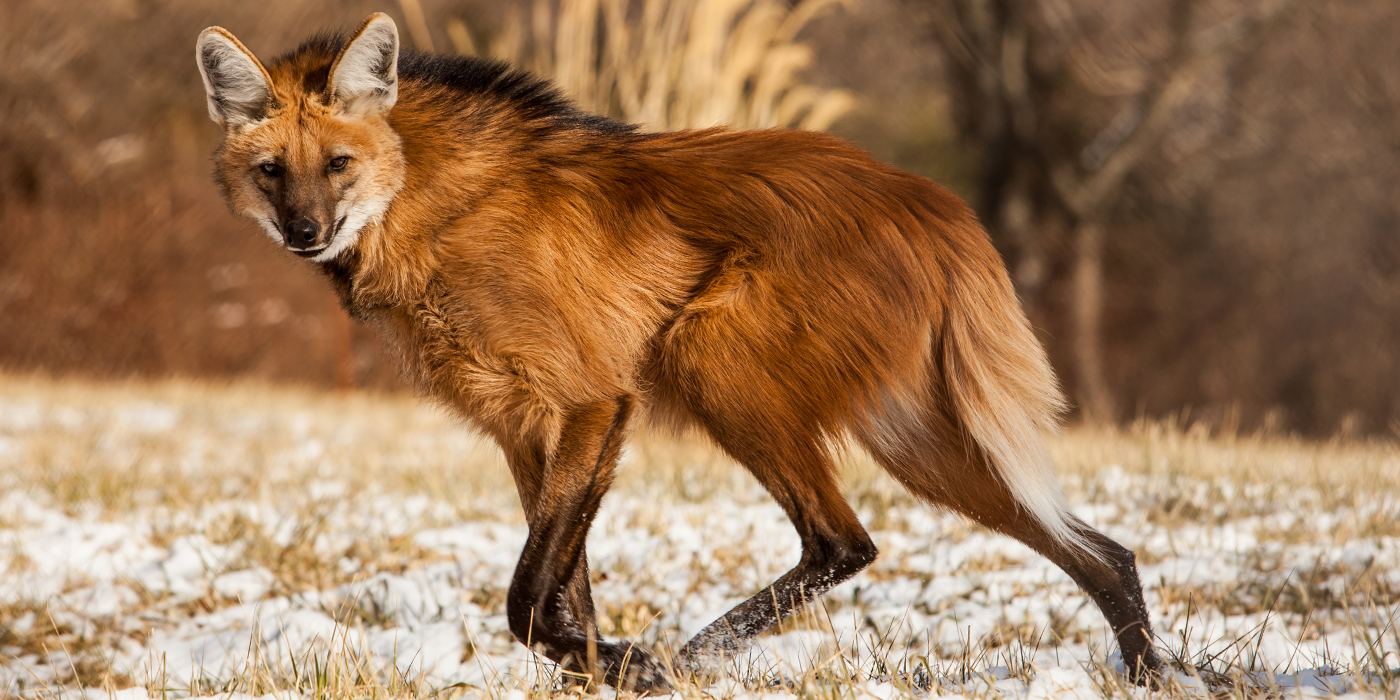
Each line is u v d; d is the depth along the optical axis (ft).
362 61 26.50
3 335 123.95
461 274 26.55
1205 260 164.45
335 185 26.27
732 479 50.88
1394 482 47.16
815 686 23.40
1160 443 59.11
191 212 133.49
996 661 27.20
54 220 128.67
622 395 26.58
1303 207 156.15
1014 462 26.17
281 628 31.22
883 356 26.35
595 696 24.22
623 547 39.70
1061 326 165.27
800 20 78.18
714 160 27.78
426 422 84.17
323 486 52.54
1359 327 152.25
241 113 27.14
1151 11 152.25
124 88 140.56
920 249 26.68
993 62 153.17
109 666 29.43
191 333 130.62
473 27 125.70
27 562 39.63
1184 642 25.38
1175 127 163.94
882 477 47.57
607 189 27.22
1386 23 146.92
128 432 74.59
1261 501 44.39
